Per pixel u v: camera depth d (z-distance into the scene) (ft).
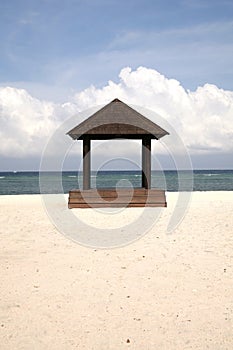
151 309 19.30
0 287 22.58
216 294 21.35
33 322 17.80
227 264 27.35
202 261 28.22
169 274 25.07
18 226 42.75
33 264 27.50
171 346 15.52
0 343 15.78
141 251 31.60
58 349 15.31
